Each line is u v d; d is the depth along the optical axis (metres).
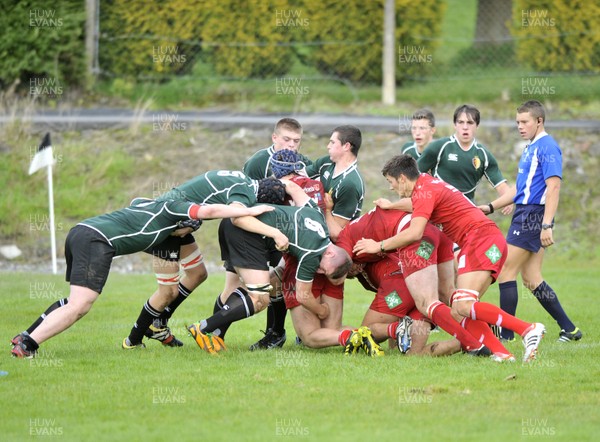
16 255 50.81
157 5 64.69
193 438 19.30
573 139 58.00
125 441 19.16
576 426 20.16
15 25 62.88
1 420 20.69
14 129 58.81
